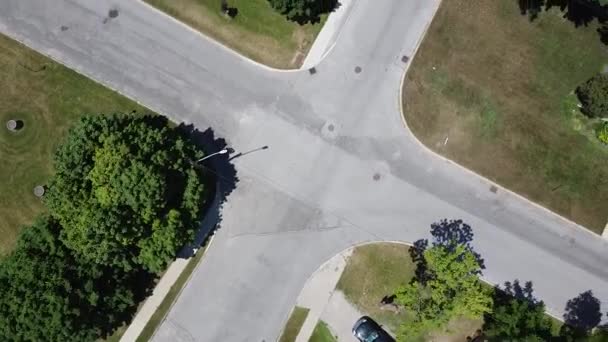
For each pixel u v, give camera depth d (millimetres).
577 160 54906
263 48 54875
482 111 54969
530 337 46219
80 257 45688
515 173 54594
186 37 54875
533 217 54406
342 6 55531
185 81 54469
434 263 46469
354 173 54219
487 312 50000
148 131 47094
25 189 52625
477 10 55656
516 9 55719
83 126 46656
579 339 48312
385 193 54188
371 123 54656
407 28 55562
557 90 55438
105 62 54375
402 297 46406
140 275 51969
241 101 54469
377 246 53500
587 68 55531
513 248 54125
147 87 54281
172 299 52250
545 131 55062
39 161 53000
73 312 43719
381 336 51250
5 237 52000
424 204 54188
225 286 52688
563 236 54375
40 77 53938
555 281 53906
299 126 54406
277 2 51188
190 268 52656
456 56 55406
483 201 54406
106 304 46750
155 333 51844
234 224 53281
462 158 54594
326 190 53906
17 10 54656
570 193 54625
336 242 53438
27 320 42812
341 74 55031
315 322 52469
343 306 52688
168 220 45875
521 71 55438
